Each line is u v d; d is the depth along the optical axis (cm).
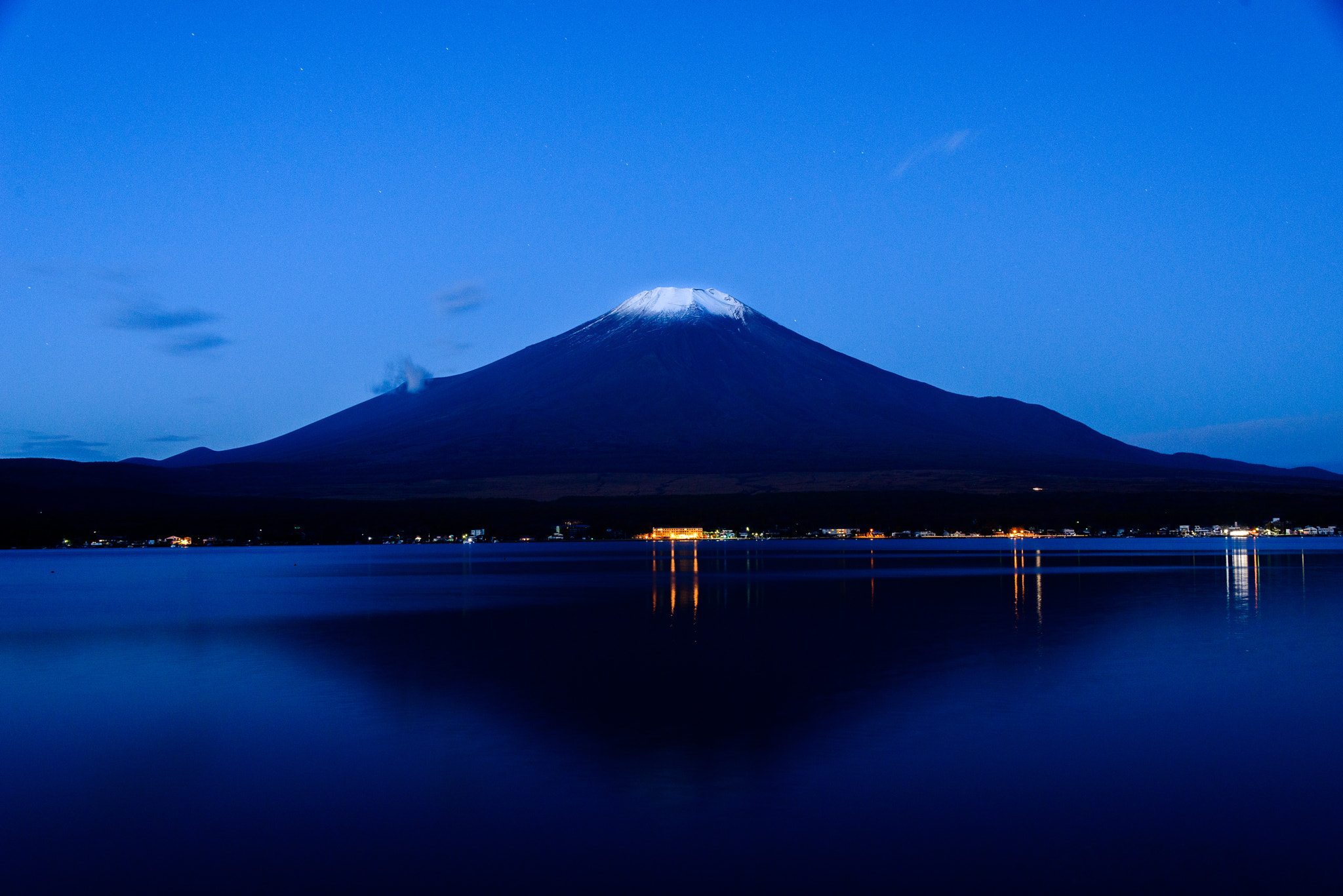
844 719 2164
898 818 1512
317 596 6047
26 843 1438
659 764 1803
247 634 3897
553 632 3894
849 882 1285
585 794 1633
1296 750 1892
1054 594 5619
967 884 1278
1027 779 1705
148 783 1717
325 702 2419
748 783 1688
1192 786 1664
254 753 1914
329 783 1706
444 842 1430
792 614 4547
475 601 5494
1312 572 7725
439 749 1931
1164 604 4894
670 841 1424
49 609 5203
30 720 2231
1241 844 1409
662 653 3238
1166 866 1334
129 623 4384
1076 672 2773
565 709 2302
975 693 2458
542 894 1255
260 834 1467
